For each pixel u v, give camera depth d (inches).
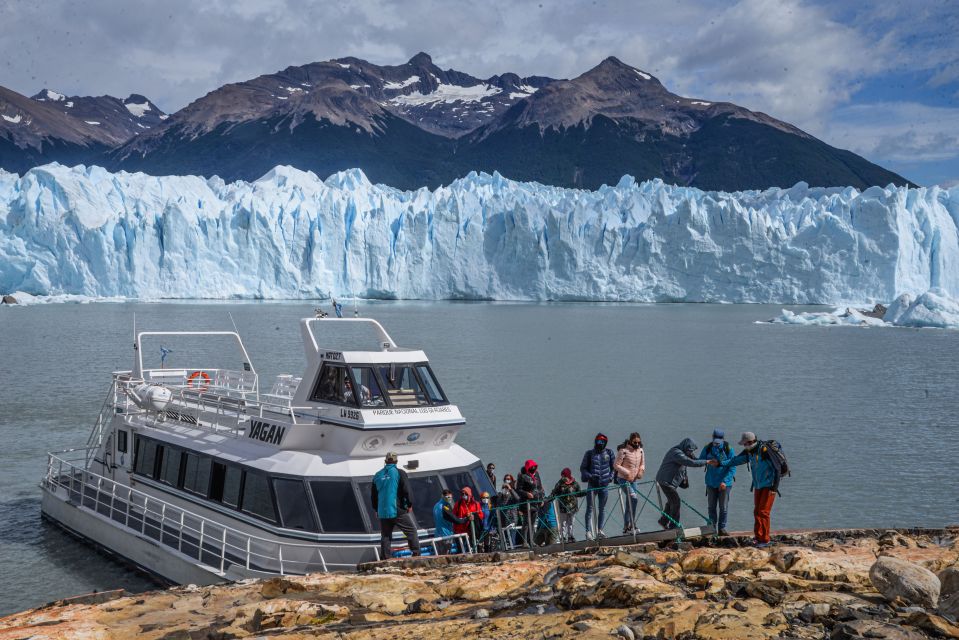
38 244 5447.8
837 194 6397.6
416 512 663.8
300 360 2763.3
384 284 5974.4
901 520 1067.9
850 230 5629.9
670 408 1950.1
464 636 323.6
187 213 5600.4
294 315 4960.6
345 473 667.4
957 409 1964.8
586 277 5954.7
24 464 1257.4
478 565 465.4
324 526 647.1
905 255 5659.5
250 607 390.3
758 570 384.8
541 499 616.1
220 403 789.9
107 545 827.4
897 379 2532.0
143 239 5442.9
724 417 1836.9
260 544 665.6
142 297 5428.2
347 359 697.6
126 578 768.3
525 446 1499.8
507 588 405.4
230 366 2578.7
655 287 5910.4
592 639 297.1
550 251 5984.3
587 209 6107.3
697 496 1136.2
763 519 474.9
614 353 3253.0
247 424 746.2
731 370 2738.7
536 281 5999.0
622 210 6392.7
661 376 2561.5
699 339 3934.5
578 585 376.5
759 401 2074.3
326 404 704.4
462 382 2373.3
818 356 3218.5
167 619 387.5
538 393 2158.0
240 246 5620.1
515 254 6043.3
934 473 1309.1
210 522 685.9
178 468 785.6
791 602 327.0
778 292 5753.0
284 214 5851.4
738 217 5831.7
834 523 1057.5
